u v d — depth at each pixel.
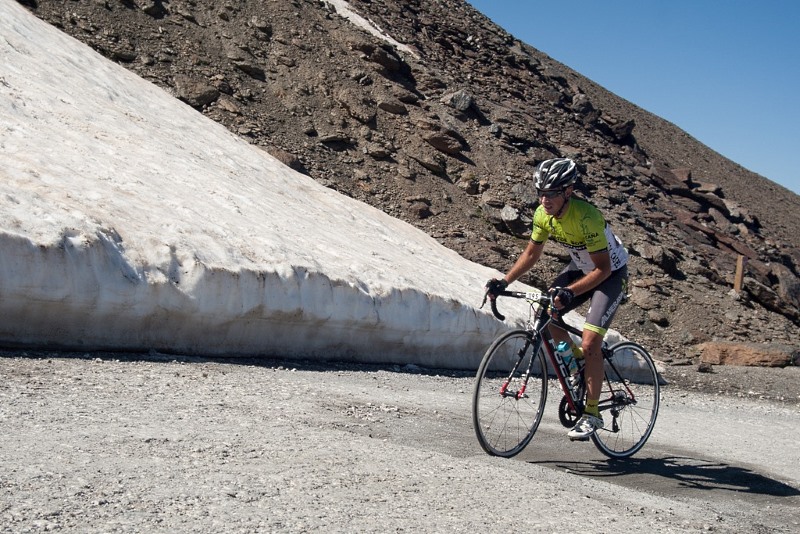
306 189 14.48
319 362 8.61
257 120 18.64
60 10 18.11
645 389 5.95
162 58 18.72
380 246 12.55
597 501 4.02
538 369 5.25
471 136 22.59
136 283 6.88
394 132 20.80
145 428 4.21
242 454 3.89
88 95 12.43
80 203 7.44
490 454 4.91
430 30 31.77
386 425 5.37
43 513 2.73
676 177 33.41
